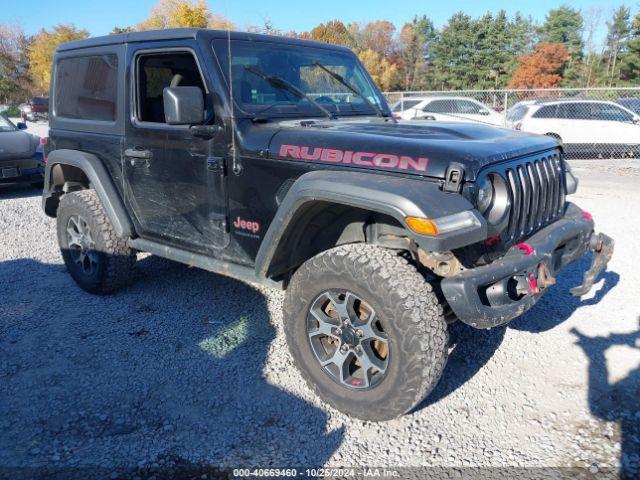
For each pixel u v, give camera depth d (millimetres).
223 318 4070
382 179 2580
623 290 4465
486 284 2480
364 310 2809
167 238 3832
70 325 3965
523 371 3279
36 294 4582
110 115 3977
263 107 3344
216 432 2748
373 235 2898
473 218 2455
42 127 26734
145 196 3840
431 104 15070
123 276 4359
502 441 2658
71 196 4387
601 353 3469
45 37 59281
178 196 3592
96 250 4285
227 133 3193
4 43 62875
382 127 3225
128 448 2627
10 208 8055
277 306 4277
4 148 8633
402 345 2502
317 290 2795
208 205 3420
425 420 2828
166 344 3666
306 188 2705
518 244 2824
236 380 3215
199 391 3105
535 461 2510
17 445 2650
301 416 2871
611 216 7055
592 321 3906
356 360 2900
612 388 3086
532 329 3803
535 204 2984
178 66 3729
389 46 66500
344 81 4031
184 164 3471
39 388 3143
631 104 14078
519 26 59125
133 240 4102
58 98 4516
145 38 3645
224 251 3441
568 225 3117
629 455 2535
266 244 2975
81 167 4145
